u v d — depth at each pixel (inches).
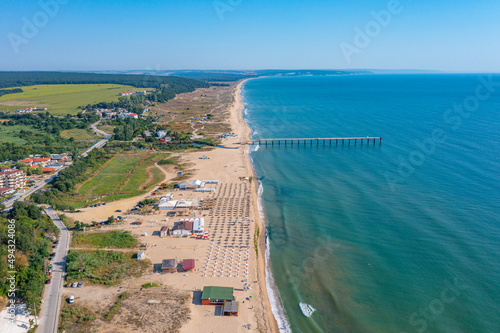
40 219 4242.1
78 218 4539.9
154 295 3073.3
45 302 2933.1
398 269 3403.1
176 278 3331.7
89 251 3722.9
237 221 4483.3
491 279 3144.7
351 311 2930.6
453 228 4013.3
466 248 3622.0
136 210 4800.7
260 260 3705.7
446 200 4734.3
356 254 3705.7
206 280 3319.4
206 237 4065.0
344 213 4618.6
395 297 3043.8
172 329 2667.3
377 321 2805.1
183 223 4296.3
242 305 2989.7
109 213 4724.4
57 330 2613.2
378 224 4261.8
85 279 3272.6
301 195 5324.8
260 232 4286.4
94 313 2817.4
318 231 4227.4
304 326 2802.7
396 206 4677.7
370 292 3137.3
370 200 4931.1
